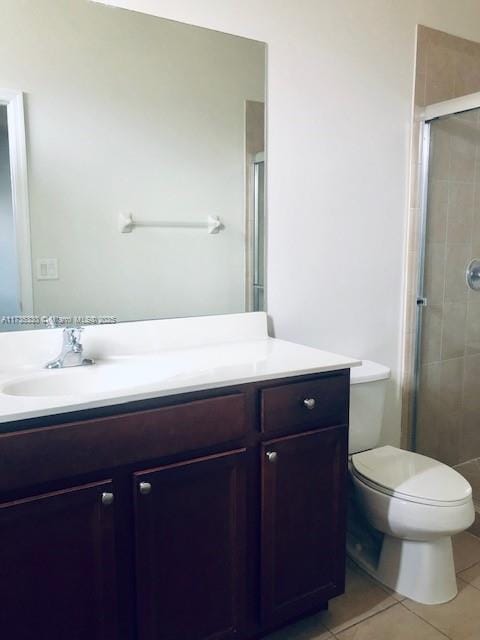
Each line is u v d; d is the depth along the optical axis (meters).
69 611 1.14
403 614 1.65
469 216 2.47
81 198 1.58
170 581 1.27
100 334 1.60
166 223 1.73
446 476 1.72
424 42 2.19
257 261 1.90
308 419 1.45
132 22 1.59
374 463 1.82
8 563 1.06
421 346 2.42
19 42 1.44
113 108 1.60
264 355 1.60
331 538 1.54
